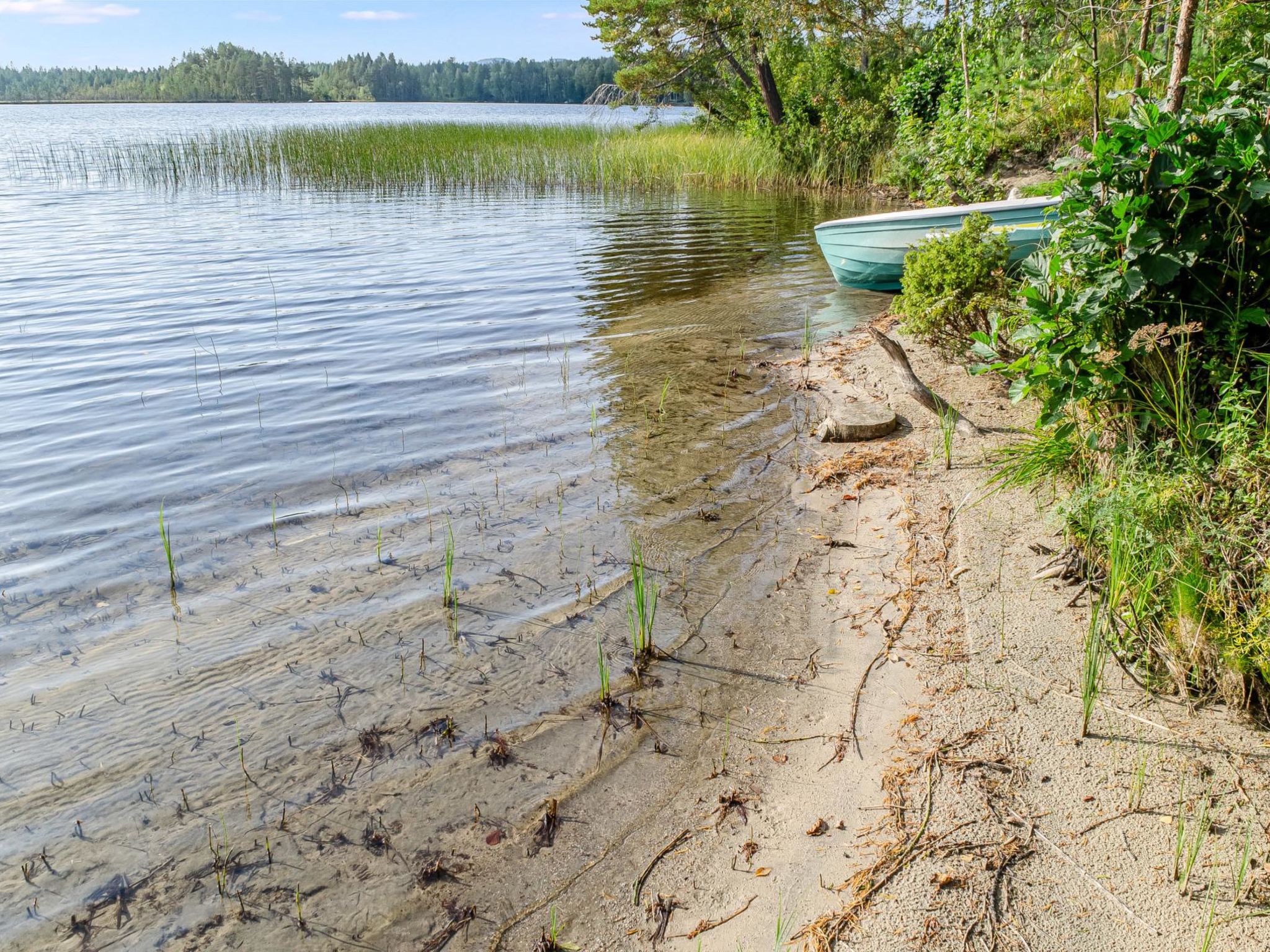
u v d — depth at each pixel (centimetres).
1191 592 340
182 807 328
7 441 675
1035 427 514
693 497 577
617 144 2989
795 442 661
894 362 694
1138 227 394
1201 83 500
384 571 489
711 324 1011
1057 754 324
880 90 2581
